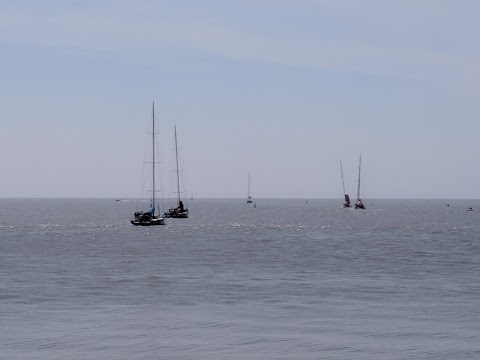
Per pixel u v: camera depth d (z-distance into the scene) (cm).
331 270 6253
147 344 3325
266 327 3681
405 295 4744
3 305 4325
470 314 4047
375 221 17475
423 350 3222
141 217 14588
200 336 3484
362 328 3659
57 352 3170
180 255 7738
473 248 8788
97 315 4000
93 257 7488
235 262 6944
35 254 7875
